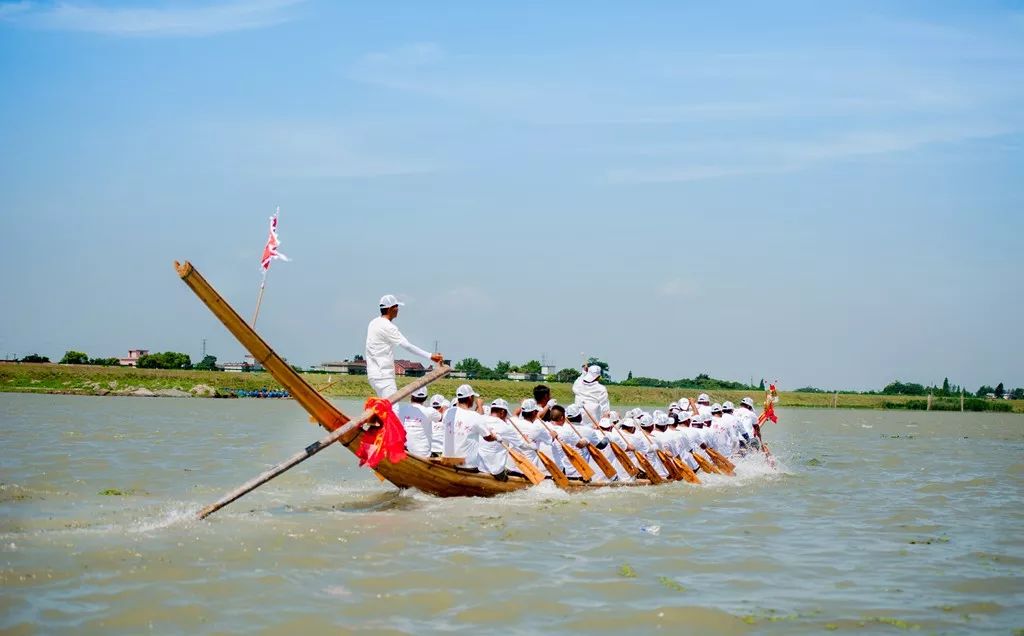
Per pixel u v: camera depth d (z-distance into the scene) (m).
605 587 10.63
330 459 24.47
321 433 34.19
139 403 57.84
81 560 11.01
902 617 9.84
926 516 16.70
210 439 29.95
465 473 16.38
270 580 10.41
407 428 16.73
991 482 22.86
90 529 12.79
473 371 85.62
